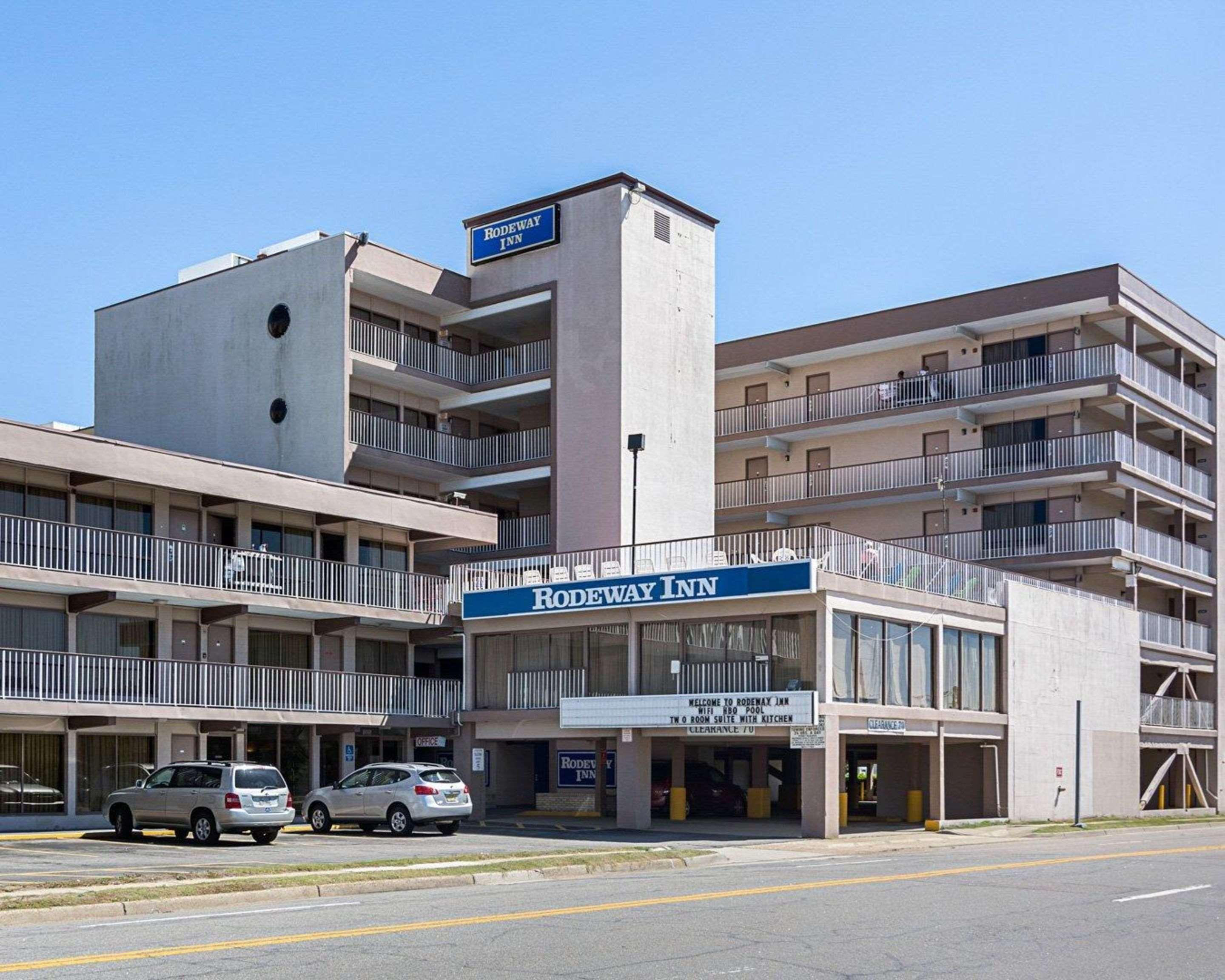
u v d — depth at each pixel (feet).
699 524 158.92
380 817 104.42
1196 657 180.24
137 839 95.20
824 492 184.65
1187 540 191.01
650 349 154.30
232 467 117.19
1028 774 134.21
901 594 116.57
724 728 110.11
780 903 54.24
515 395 156.76
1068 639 144.87
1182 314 182.70
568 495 151.74
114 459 108.17
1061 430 170.81
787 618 110.11
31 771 105.60
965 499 173.47
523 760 156.35
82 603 109.19
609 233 153.38
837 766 106.63
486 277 162.20
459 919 47.34
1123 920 50.16
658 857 77.92
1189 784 180.14
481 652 130.93
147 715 108.78
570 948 40.73
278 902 55.42
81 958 37.76
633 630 118.62
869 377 186.70
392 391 155.94
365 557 135.74
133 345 163.22
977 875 70.03
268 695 119.85
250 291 153.17
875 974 37.14
